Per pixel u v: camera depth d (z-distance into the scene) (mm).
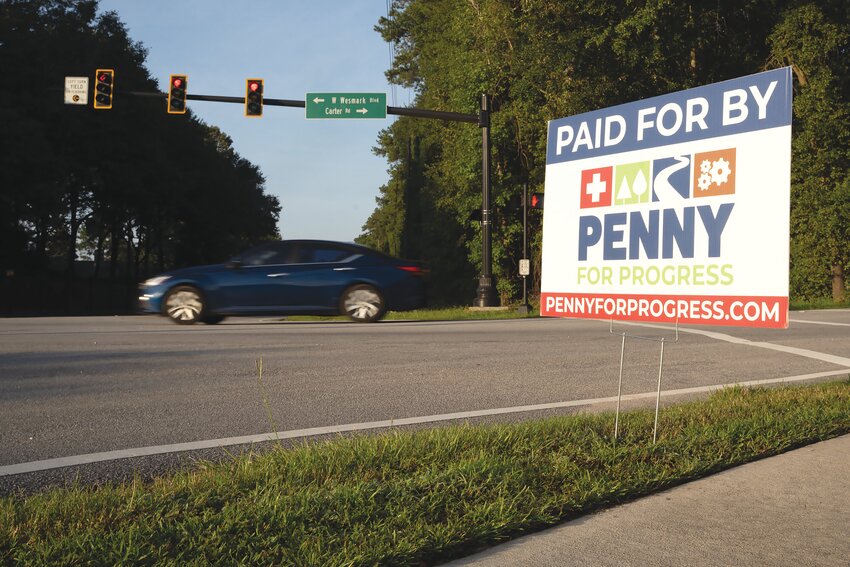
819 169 28188
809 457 4641
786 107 4184
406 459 4340
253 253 13742
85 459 4613
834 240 28328
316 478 3947
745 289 4316
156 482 3965
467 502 3607
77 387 7047
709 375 8453
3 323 13828
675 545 3170
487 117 21672
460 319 17141
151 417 5824
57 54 37000
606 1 25938
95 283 43188
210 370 8078
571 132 5227
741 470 4355
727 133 4426
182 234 57594
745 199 4340
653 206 4746
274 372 8016
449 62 34219
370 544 3053
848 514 3566
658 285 4707
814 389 7078
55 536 3113
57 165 35188
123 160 42125
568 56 26016
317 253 13859
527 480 3975
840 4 28156
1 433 5266
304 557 2898
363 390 7109
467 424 5277
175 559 2854
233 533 3148
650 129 4793
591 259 5051
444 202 35969
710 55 30312
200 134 54969
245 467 4098
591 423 5406
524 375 8148
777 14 29344
